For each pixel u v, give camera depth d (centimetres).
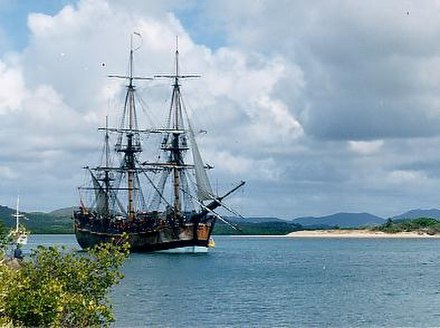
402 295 10419
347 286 11806
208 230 18938
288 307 8812
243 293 10375
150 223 19075
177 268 15275
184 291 10500
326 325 7412
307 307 8831
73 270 3506
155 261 17112
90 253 3634
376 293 10662
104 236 19812
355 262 19662
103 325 3612
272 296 10056
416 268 16988
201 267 15725
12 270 3319
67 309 3331
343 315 8188
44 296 3170
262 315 8100
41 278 3425
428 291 11025
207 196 19262
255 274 14300
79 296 3338
